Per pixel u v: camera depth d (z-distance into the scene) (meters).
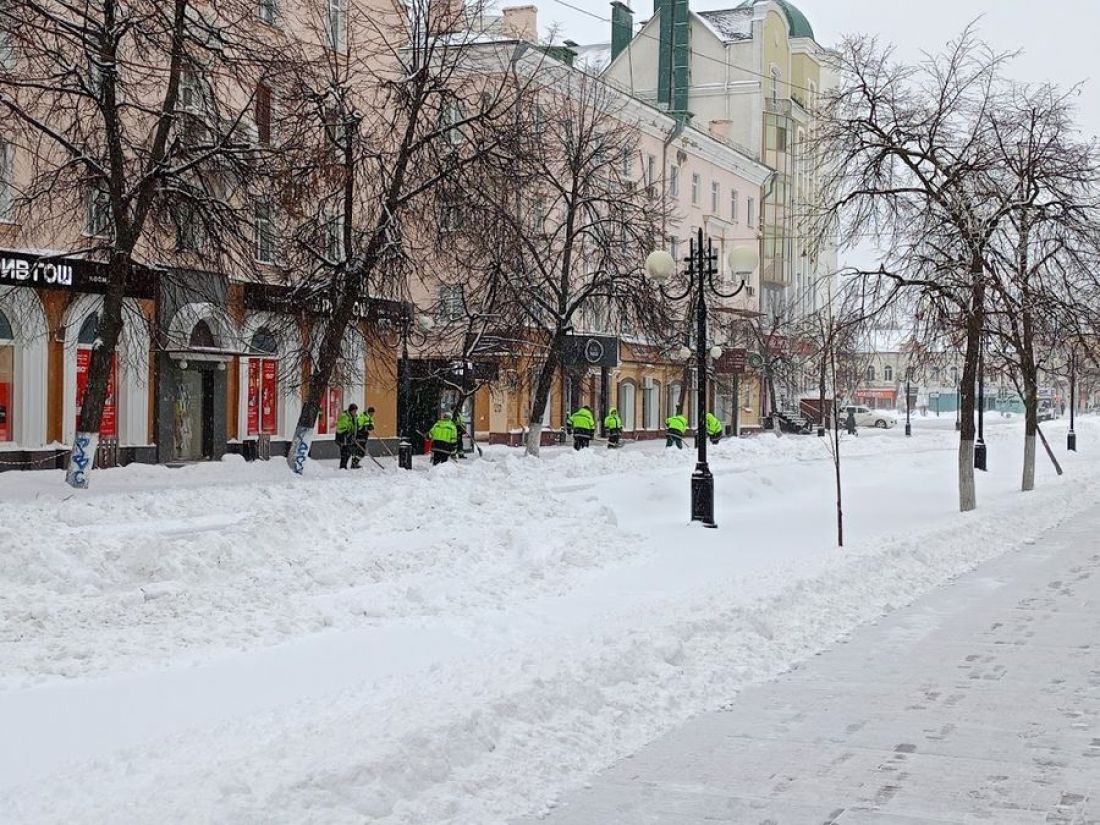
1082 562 16.81
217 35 19.70
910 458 39.34
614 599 13.06
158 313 27.23
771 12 70.44
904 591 13.88
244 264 26.66
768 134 69.56
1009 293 23.53
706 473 19.92
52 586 11.67
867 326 23.25
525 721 7.48
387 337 32.06
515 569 14.39
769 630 10.88
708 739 7.67
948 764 7.14
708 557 16.53
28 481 19.72
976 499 27.14
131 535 13.41
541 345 33.06
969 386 23.81
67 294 25.64
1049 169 23.69
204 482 22.19
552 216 39.34
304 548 14.41
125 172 21.20
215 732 7.32
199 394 30.05
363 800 5.84
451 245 27.23
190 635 10.56
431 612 12.08
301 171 23.25
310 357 26.92
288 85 23.56
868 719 8.20
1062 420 94.75
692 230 57.62
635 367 53.78
